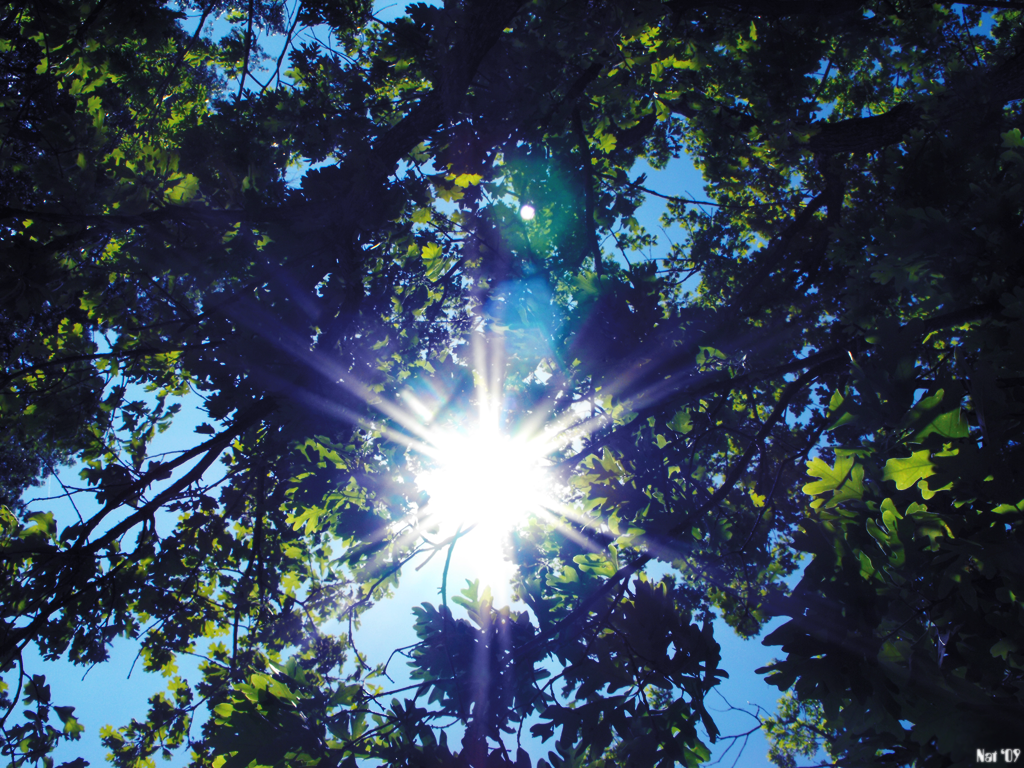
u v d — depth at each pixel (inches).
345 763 103.8
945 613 78.5
